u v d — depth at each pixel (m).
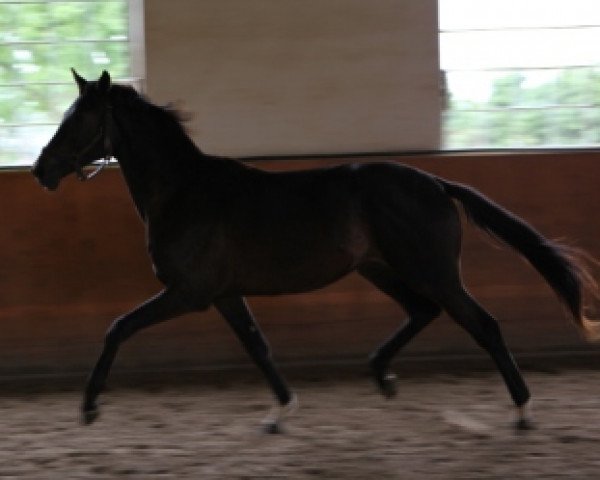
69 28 9.97
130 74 10.05
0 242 9.45
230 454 6.74
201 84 9.80
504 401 8.24
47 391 9.04
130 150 7.40
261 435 7.28
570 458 6.45
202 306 7.30
